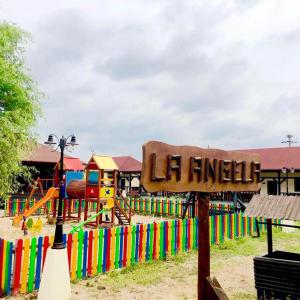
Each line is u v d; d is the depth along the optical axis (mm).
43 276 6641
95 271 8547
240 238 13531
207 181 3141
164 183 2705
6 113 12492
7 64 13297
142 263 9672
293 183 32375
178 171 2801
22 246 7250
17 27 14461
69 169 20219
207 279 3043
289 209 6609
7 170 12688
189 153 2955
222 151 3336
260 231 15211
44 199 18031
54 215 18328
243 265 9586
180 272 8828
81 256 8227
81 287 7543
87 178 17906
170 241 10891
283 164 33531
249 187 3754
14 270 7121
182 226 11430
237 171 3553
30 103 13789
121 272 8766
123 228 9438
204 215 3152
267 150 37938
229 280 8234
